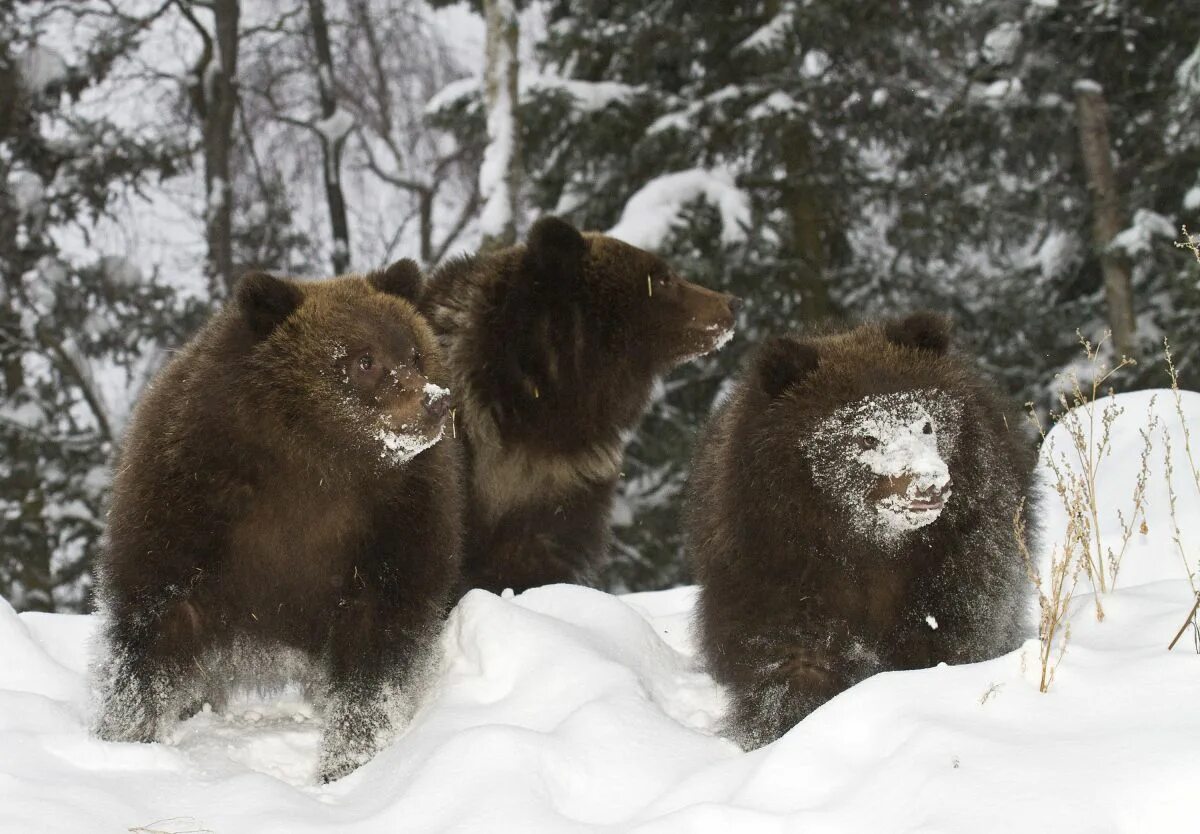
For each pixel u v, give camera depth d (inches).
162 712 235.8
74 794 193.3
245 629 247.6
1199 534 302.0
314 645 253.8
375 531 245.6
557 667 240.1
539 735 206.1
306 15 1641.2
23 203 1009.5
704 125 898.7
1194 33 919.7
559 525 354.9
